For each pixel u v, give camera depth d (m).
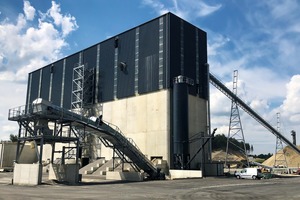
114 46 68.06
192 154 58.81
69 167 38.81
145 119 59.22
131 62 63.97
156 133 56.91
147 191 27.27
